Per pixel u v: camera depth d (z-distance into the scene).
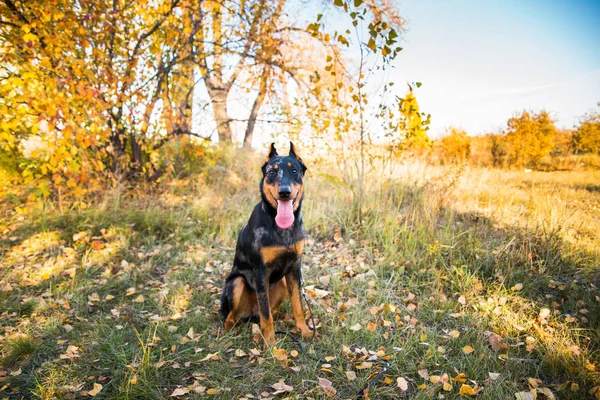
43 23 5.83
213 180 8.86
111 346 3.34
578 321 3.84
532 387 2.90
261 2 7.51
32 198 6.23
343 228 6.29
